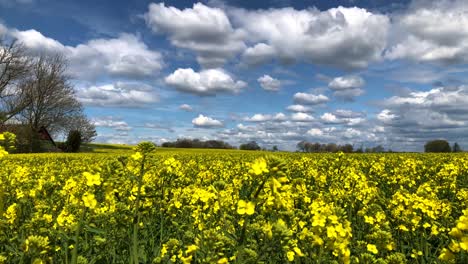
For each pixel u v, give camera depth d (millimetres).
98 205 5879
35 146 61500
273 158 3990
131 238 5969
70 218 5781
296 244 5047
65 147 64938
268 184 3932
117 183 5316
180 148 69938
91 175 4973
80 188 6137
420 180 14891
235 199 6734
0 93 60344
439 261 5672
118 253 6086
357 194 8211
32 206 8070
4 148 4926
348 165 14852
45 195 7297
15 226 6273
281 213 5652
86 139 74875
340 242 4305
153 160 5516
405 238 6902
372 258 5000
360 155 30125
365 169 18078
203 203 6910
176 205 7469
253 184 11711
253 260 4191
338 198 8172
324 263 4988
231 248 5008
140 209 6332
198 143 76250
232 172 15711
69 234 5820
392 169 17516
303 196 7754
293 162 18531
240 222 5504
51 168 17109
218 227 5922
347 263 4359
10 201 8781
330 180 12188
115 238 6074
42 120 66875
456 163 17656
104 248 5898
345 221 4516
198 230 6539
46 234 5812
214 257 4531
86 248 5715
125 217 6141
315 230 4438
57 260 5465
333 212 5035
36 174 14117
